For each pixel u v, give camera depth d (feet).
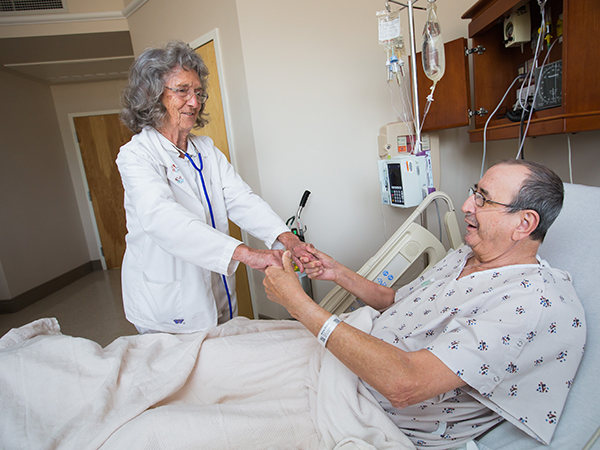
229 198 4.76
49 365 3.20
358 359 2.48
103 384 3.07
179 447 2.51
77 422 2.80
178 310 4.18
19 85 12.82
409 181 6.16
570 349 2.57
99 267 15.85
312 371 3.24
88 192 15.28
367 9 7.55
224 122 8.13
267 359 3.46
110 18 9.67
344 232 8.15
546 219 2.85
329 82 7.63
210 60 7.99
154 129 4.07
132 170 3.73
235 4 7.04
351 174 8.00
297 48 7.41
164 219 3.53
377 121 7.93
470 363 2.41
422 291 3.50
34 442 2.82
